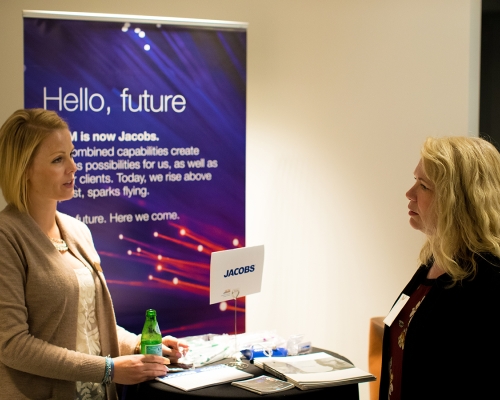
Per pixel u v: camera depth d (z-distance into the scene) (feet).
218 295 8.20
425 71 12.46
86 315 7.42
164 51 10.53
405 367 5.84
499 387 5.33
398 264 12.71
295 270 12.19
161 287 10.75
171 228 10.75
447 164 5.77
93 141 10.26
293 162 12.06
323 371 7.38
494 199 5.71
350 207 12.37
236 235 11.07
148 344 7.59
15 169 6.97
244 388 6.98
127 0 11.05
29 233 7.00
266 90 11.86
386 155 12.47
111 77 10.29
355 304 12.53
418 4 12.33
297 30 11.92
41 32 9.91
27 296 6.86
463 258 5.73
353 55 12.18
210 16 11.50
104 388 7.58
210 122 10.84
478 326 5.43
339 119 12.21
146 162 10.55
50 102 10.00
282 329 12.18
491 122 12.67
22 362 6.63
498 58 12.54
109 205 10.40
